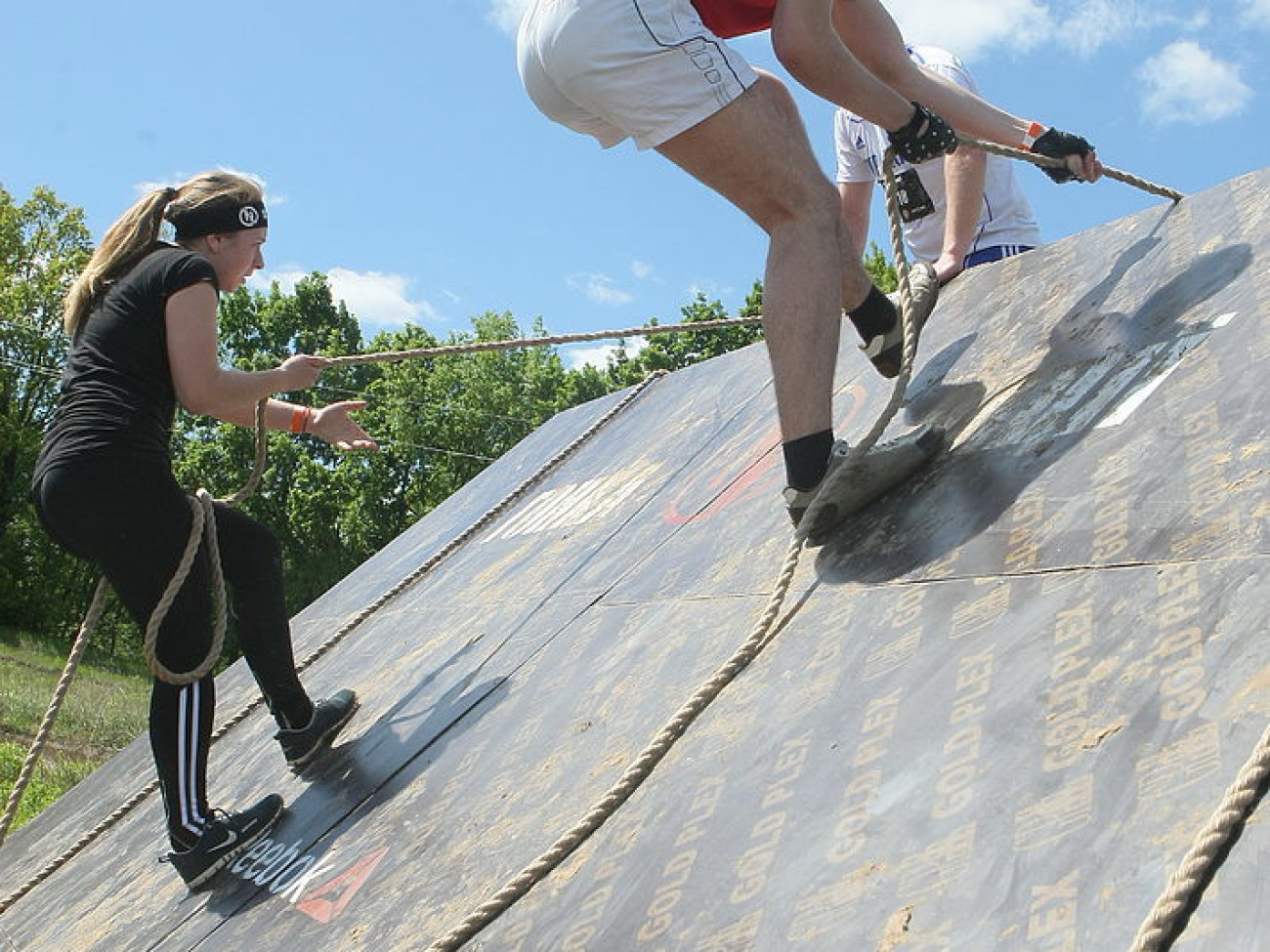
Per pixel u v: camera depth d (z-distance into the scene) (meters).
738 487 3.81
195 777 3.23
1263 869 1.43
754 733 2.32
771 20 3.05
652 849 2.18
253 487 3.61
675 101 2.75
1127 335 2.99
